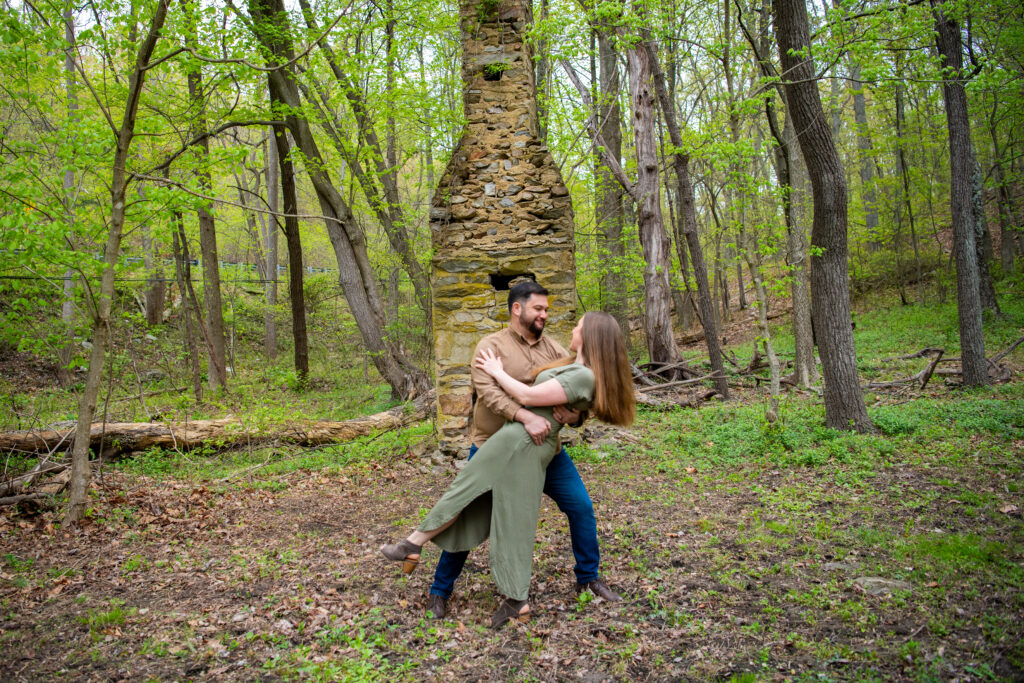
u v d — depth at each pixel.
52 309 7.98
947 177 18.28
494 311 7.02
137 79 5.29
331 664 2.97
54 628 3.48
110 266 5.37
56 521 5.29
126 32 7.61
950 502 4.80
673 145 10.58
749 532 4.50
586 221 15.23
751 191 8.56
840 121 20.80
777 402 7.02
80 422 5.25
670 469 6.39
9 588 4.04
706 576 3.83
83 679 2.92
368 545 4.74
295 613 3.58
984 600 3.24
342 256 12.37
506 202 7.09
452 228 7.09
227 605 3.74
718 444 7.22
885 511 4.74
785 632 3.10
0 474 6.25
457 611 3.56
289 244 14.42
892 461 6.00
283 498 6.18
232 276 19.89
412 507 5.72
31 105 6.56
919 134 16.52
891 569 3.71
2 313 6.85
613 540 4.52
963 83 7.29
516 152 7.17
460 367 7.01
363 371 17.41
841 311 7.22
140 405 11.12
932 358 11.89
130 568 4.35
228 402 12.21
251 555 4.57
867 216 20.19
